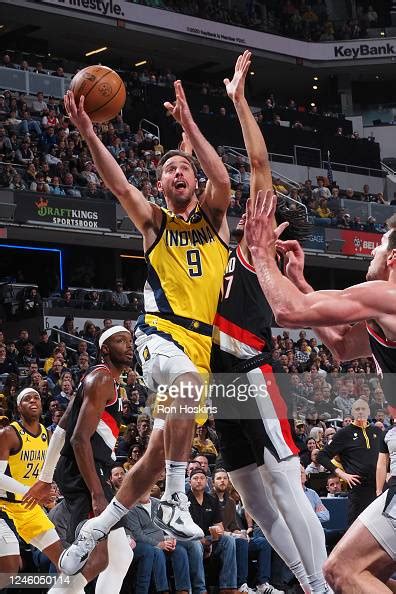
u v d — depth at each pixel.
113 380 6.22
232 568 9.41
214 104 30.53
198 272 4.89
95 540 4.92
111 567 6.07
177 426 4.66
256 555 9.96
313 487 10.81
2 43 32.28
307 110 37.22
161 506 4.63
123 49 33.53
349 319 4.02
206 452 11.98
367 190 30.20
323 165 30.55
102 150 4.90
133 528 8.77
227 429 4.98
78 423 6.02
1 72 25.05
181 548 9.02
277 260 4.99
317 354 20.20
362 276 30.58
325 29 35.41
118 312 21.44
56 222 20.56
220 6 33.53
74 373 16.44
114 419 6.34
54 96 26.05
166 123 28.47
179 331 4.81
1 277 25.67
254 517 5.10
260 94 38.16
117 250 26.09
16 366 16.94
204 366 4.85
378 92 37.12
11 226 20.56
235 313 4.87
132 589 8.91
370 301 4.03
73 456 6.21
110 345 6.36
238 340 4.85
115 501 4.89
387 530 4.13
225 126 28.47
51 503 8.13
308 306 4.01
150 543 8.81
